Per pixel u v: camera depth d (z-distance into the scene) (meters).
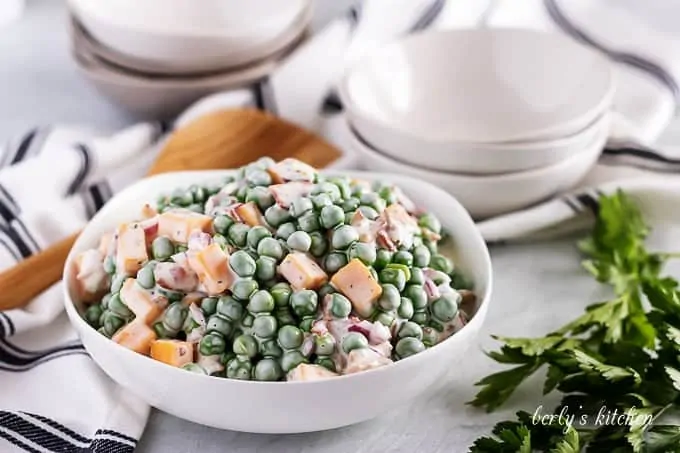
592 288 0.76
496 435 0.64
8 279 0.73
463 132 0.82
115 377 0.63
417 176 0.78
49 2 1.13
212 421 0.62
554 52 0.84
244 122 0.83
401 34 0.96
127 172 0.83
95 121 0.93
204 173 0.73
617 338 0.69
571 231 0.81
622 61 0.95
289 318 0.62
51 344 0.71
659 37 0.96
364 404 0.61
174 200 0.68
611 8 0.99
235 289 0.62
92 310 0.66
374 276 0.63
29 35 1.06
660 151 0.83
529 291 0.76
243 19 0.92
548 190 0.79
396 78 0.84
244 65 0.91
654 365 0.66
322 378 0.60
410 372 0.61
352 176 0.73
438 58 0.85
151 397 0.62
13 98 0.96
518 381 0.67
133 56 0.89
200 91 0.90
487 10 0.98
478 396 0.67
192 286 0.63
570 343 0.68
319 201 0.65
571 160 0.78
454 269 0.69
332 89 0.92
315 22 1.05
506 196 0.78
